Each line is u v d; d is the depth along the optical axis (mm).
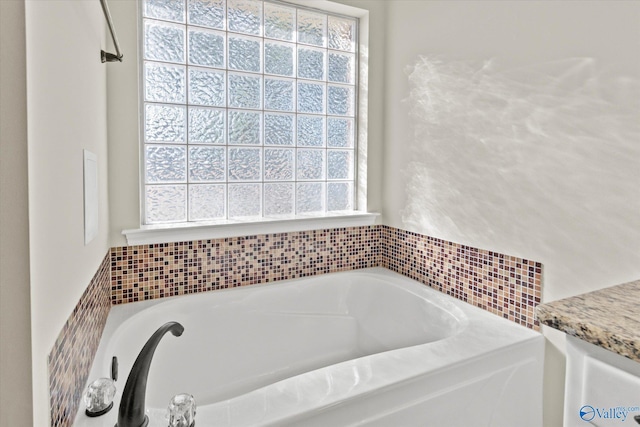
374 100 2547
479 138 1893
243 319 2104
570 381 1001
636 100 1307
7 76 707
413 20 2289
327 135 2506
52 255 882
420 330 2098
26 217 724
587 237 1464
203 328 1992
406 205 2396
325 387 1205
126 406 1006
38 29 800
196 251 2080
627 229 1344
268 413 1081
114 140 1860
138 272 1953
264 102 2287
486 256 1882
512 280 1758
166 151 2045
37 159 781
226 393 2000
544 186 1609
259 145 2287
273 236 2281
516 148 1717
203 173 2143
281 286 2229
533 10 1627
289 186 2400
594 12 1417
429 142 2199
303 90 2406
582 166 1472
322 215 2424
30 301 729
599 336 846
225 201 2211
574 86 1488
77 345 1126
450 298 2055
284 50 2330
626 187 1343
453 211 2061
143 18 1952
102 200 1643
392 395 1229
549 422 1604
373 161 2576
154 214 2039
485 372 1442
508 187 1761
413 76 2299
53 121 904
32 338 737
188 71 2072
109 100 1837
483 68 1858
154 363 1767
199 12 2080
